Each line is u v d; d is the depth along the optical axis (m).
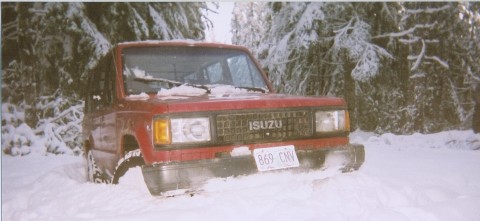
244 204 2.96
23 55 10.16
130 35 11.10
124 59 4.07
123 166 3.51
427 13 13.84
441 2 13.97
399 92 14.73
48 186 4.50
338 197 3.09
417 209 2.93
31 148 9.29
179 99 3.20
